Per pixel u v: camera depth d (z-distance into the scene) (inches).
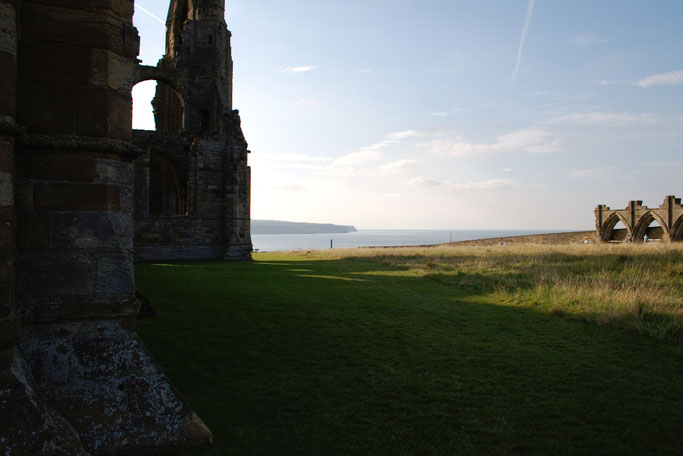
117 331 208.5
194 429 193.9
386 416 225.5
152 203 1443.2
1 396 162.2
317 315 444.1
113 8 217.8
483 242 2351.1
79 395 188.4
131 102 225.1
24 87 200.1
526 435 206.2
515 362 306.3
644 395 250.2
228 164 1205.7
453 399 246.2
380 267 933.8
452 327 403.5
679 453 189.9
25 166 198.1
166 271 815.1
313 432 207.8
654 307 422.9
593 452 191.5
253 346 341.7
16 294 192.7
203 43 1328.7
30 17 202.5
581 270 722.2
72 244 203.9
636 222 2202.3
